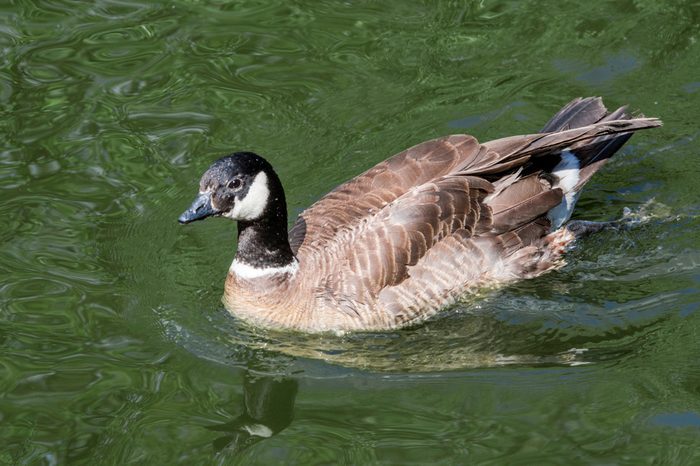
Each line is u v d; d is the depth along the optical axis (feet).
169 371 38.60
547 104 51.52
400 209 40.57
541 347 39.58
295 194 46.93
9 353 38.83
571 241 43.75
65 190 47.65
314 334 40.86
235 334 41.09
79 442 34.60
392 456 33.94
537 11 58.13
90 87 53.52
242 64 55.11
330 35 57.21
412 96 52.70
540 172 43.32
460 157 42.32
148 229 45.93
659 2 57.47
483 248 41.34
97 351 39.29
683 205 45.75
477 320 41.24
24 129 50.88
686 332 39.11
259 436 35.27
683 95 51.21
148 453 34.19
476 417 35.86
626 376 37.32
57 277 43.01
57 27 58.08
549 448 34.09
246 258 41.09
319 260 40.86
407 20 58.29
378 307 40.22
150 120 51.42
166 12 59.26
